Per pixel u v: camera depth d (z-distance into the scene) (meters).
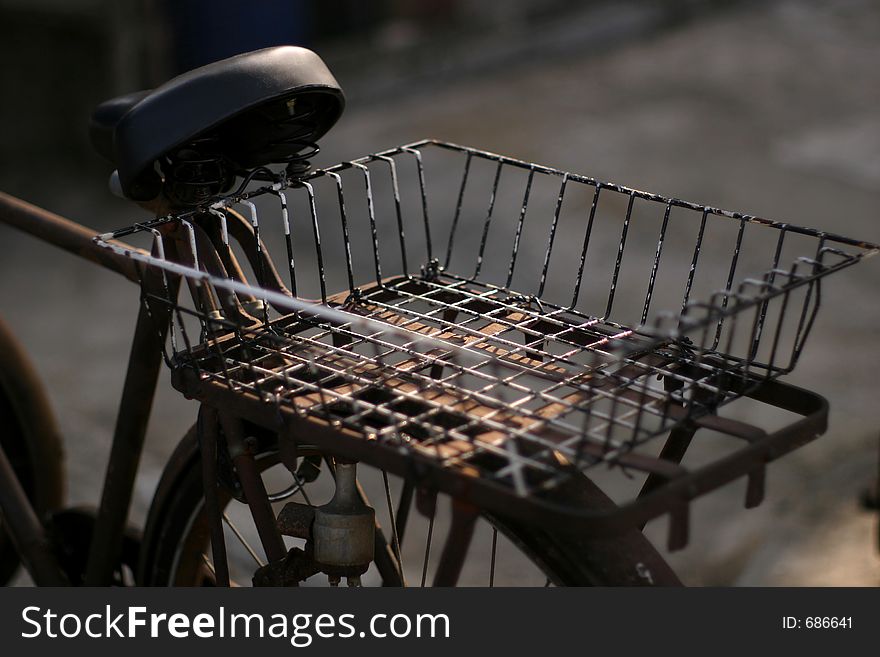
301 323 1.50
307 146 1.60
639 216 5.12
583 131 6.34
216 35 6.21
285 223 1.54
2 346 2.17
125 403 1.75
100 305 4.59
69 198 5.75
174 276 1.59
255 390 1.28
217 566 1.50
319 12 6.98
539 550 1.42
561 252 4.80
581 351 1.39
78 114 5.93
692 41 7.97
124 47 5.75
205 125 1.43
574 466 1.14
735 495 3.10
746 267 4.64
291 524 1.48
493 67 7.45
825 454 3.21
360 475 3.26
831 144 6.04
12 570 2.43
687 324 1.15
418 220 5.15
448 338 1.47
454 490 1.12
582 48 7.82
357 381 1.33
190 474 1.74
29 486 2.26
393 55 7.17
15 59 5.80
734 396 1.31
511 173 5.65
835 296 4.30
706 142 6.12
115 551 1.88
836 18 8.40
